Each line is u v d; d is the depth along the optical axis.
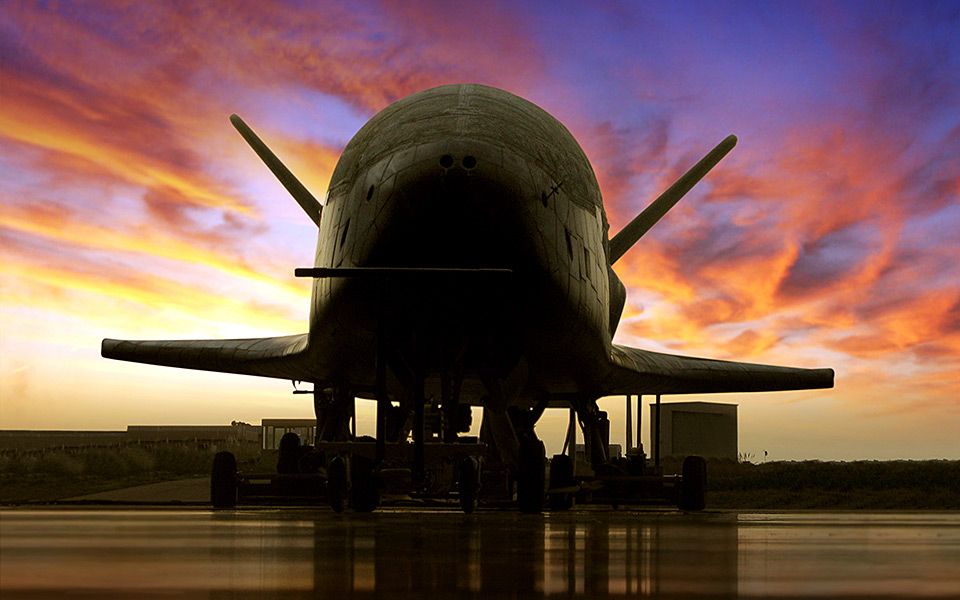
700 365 17.30
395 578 3.81
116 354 17.73
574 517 11.20
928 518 11.59
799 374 18.20
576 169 12.60
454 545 5.70
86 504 17.17
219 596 3.16
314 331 12.95
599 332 12.95
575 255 11.91
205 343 17.14
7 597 3.04
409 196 11.07
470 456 11.96
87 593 3.17
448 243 11.09
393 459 12.10
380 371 11.95
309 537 6.35
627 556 4.98
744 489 27.50
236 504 15.00
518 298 11.45
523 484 12.34
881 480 27.38
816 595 3.32
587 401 16.84
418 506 16.06
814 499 22.91
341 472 12.46
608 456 17.97
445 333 11.99
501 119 11.99
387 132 12.08
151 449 39.03
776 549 5.59
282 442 16.52
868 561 4.76
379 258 11.26
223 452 14.81
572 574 4.02
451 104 12.16
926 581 3.80
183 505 16.47
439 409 13.76
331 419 14.95
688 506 16.14
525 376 13.74
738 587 3.58
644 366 15.75
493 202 11.02
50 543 5.56
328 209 12.71
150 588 3.35
